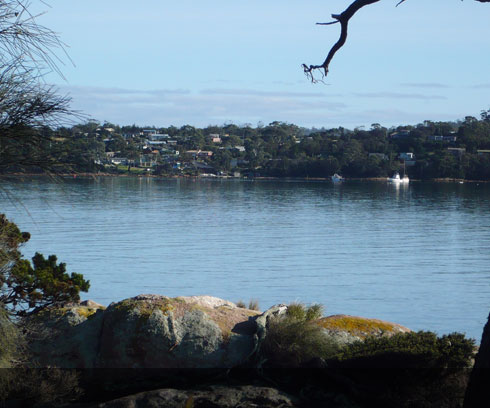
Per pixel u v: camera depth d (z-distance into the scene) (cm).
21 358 816
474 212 12056
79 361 899
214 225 9200
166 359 877
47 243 6550
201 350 875
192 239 7412
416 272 5250
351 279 4794
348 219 10469
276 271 5128
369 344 826
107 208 11612
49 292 937
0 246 768
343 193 17350
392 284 4591
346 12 692
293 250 6631
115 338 898
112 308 941
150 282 4444
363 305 3791
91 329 933
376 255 6347
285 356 851
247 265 5438
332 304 3803
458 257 6284
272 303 3741
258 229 8738
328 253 6438
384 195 16638
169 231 8225
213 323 907
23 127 526
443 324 3209
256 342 863
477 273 5231
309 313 980
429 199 15262
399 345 804
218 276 4812
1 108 518
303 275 4944
